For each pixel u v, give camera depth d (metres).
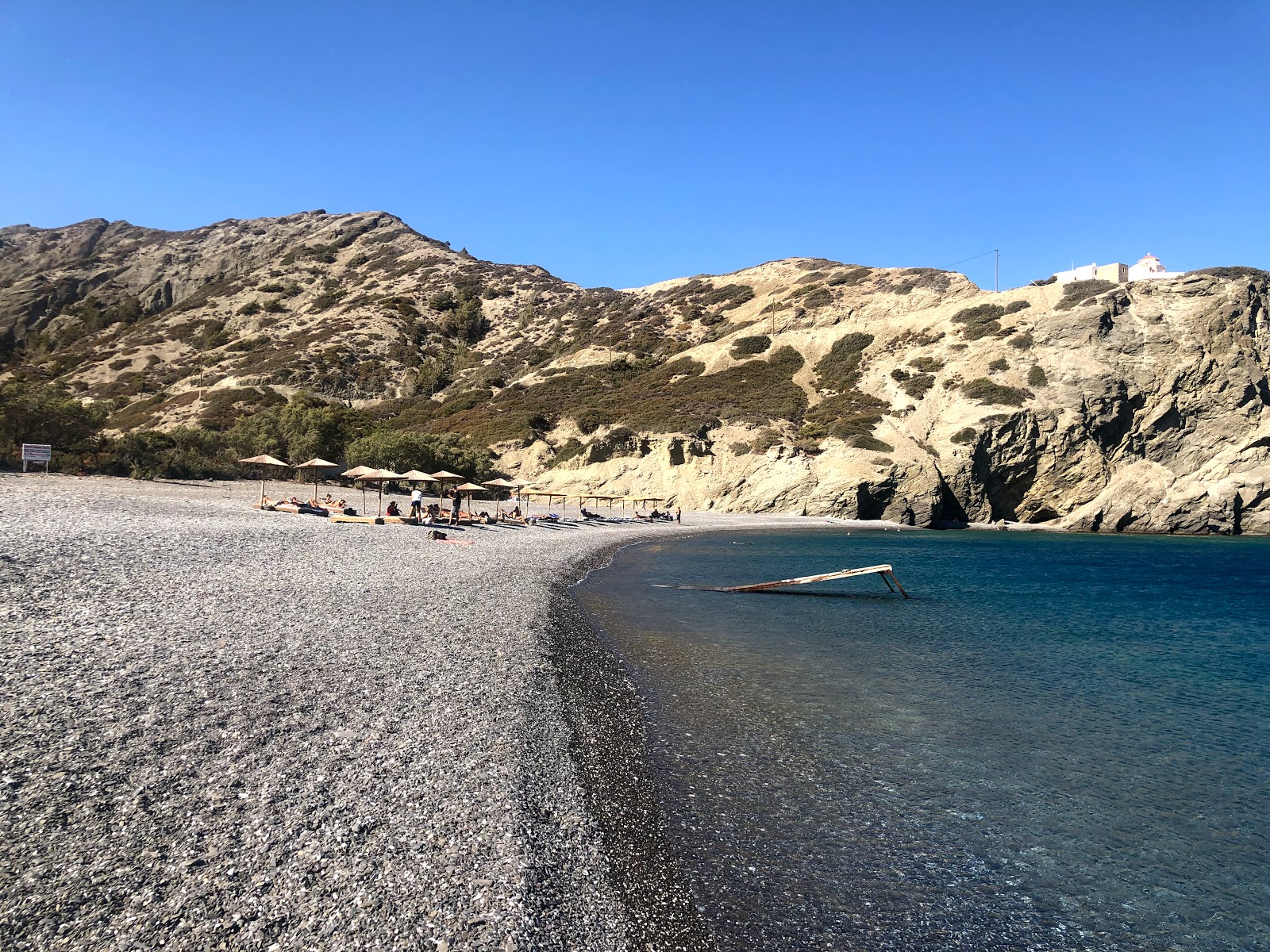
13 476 35.81
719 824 8.03
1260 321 73.69
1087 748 11.27
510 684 11.51
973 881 7.31
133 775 6.92
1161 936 6.60
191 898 5.30
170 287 156.88
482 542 33.28
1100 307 76.75
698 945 5.88
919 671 15.55
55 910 5.00
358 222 183.12
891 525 67.94
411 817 6.88
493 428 87.06
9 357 120.88
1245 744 11.70
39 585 13.19
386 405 100.81
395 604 16.14
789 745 10.62
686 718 11.53
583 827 7.46
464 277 146.62
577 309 133.38
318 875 5.78
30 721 7.72
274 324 124.38
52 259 179.88
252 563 18.84
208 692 9.21
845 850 7.71
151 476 45.41
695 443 75.50
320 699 9.52
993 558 43.06
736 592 26.55
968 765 10.30
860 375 86.94
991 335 82.12
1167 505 68.75
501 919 5.62
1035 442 72.31
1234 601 27.61
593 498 69.00
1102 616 23.95
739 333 105.94
